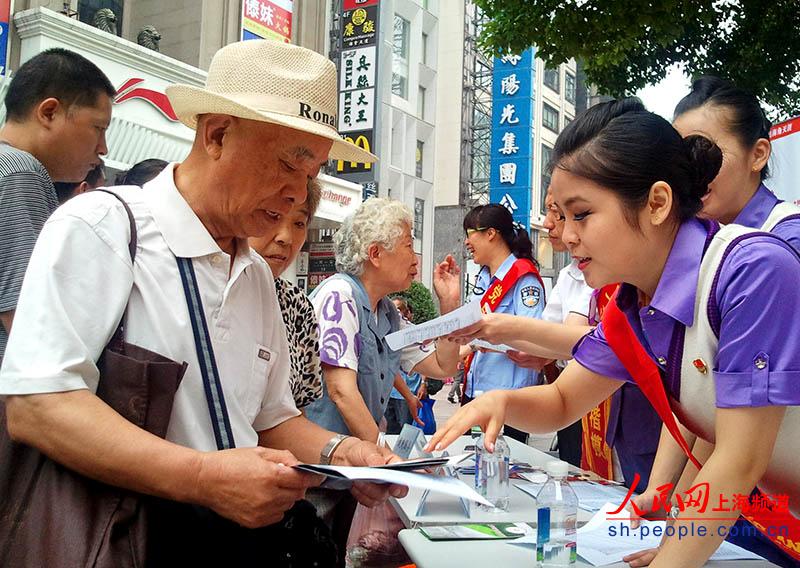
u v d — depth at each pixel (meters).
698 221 1.30
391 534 2.37
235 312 1.31
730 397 1.17
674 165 1.25
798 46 5.10
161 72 7.92
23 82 1.93
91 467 1.07
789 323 1.14
